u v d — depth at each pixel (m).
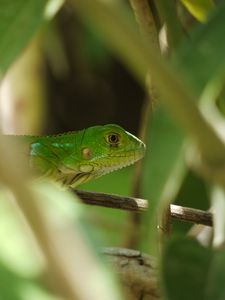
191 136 0.14
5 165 0.11
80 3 0.12
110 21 0.12
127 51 0.13
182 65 0.16
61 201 0.14
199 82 0.15
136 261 0.29
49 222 0.12
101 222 0.17
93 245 0.14
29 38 0.16
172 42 0.30
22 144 0.50
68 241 0.11
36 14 0.16
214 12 0.16
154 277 0.29
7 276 0.13
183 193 0.43
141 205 0.35
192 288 0.19
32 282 0.13
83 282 0.11
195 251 0.19
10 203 0.13
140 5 0.31
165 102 0.13
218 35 0.16
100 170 0.53
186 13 0.36
